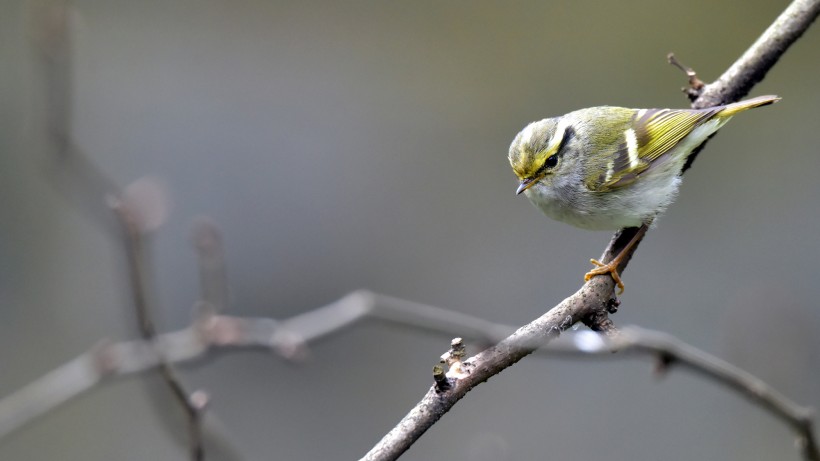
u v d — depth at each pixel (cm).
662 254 1327
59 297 1385
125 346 791
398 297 1384
